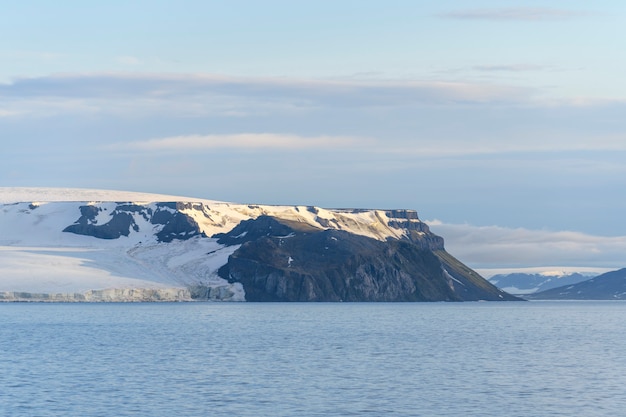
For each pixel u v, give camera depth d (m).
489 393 127.19
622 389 131.62
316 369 154.12
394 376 145.00
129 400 119.12
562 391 129.38
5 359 168.38
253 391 127.62
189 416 108.50
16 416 107.94
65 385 132.12
